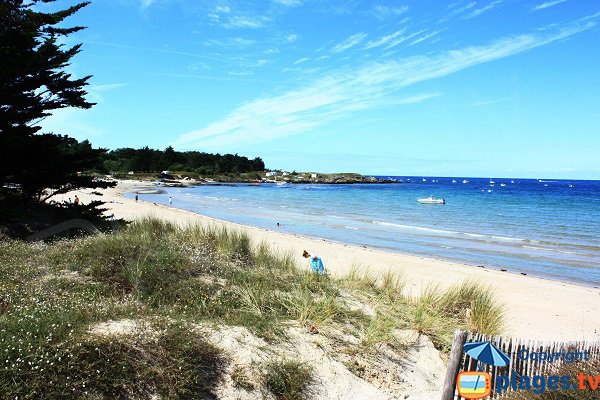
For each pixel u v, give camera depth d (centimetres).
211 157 14088
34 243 990
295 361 579
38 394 420
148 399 464
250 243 1202
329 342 655
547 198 7169
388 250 2300
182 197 6219
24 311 530
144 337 514
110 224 1491
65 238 1114
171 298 694
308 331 670
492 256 2216
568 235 2986
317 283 879
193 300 699
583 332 1038
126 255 803
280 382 535
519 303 1286
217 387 507
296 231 2959
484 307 886
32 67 1331
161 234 1160
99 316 564
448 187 12181
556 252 2353
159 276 743
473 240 2725
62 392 428
